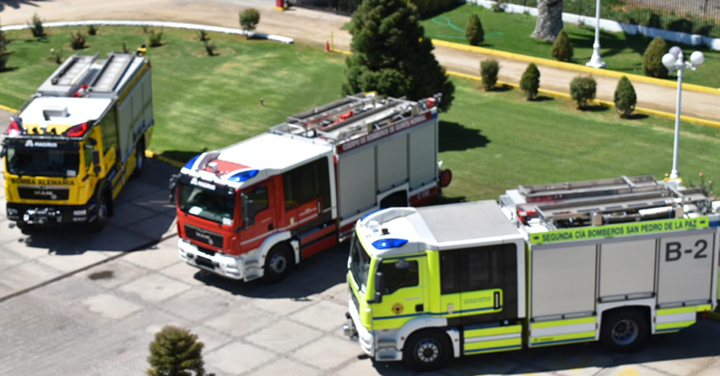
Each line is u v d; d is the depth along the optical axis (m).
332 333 17.70
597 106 31.77
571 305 15.88
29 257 21.45
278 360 16.75
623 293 15.93
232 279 20.19
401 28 27.94
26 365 16.89
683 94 32.78
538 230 15.85
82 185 21.44
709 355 16.41
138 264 21.03
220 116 31.42
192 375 15.09
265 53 39.09
